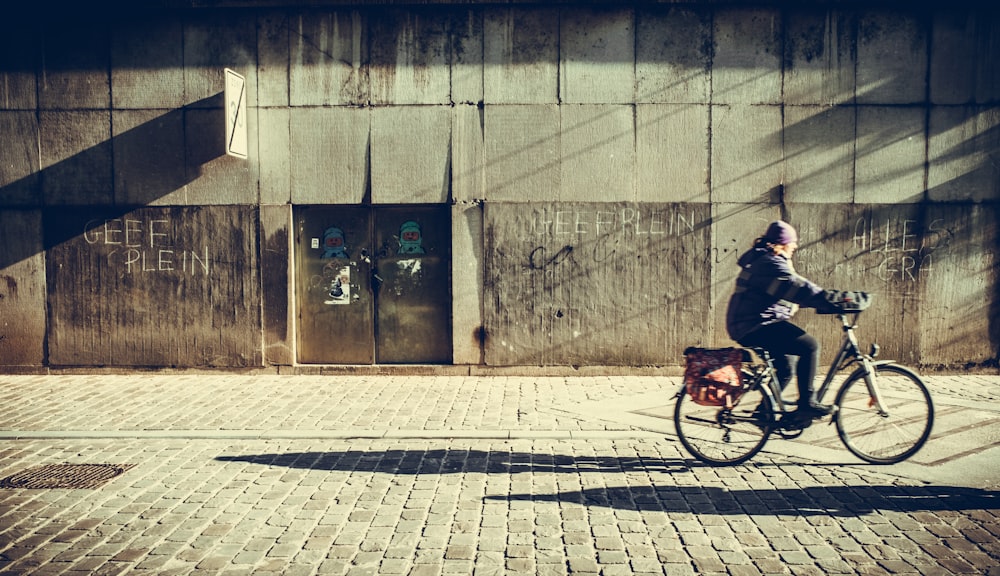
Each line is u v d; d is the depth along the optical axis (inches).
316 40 338.0
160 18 341.1
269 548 152.9
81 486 192.5
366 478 198.1
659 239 337.1
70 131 346.3
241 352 349.7
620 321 340.2
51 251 350.6
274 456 218.8
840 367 201.5
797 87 330.6
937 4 325.7
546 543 153.9
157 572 141.7
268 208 344.5
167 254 348.8
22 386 324.5
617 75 333.1
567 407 276.5
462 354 344.2
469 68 335.0
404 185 339.9
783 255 195.5
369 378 338.0
